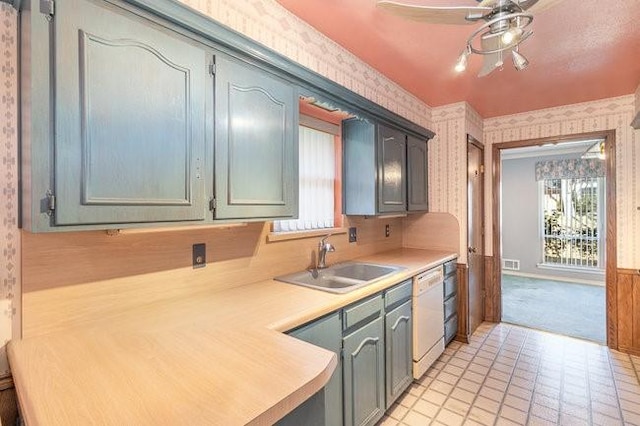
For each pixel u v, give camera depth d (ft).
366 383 5.66
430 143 10.72
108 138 3.24
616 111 9.69
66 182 2.98
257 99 4.82
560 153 18.21
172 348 3.23
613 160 9.73
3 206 3.27
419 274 7.45
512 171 19.74
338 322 5.03
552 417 6.43
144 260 4.47
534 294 15.39
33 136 2.81
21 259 3.42
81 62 3.06
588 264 17.57
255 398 2.35
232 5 4.95
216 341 3.39
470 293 10.44
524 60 5.01
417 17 4.56
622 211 9.57
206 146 4.15
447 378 7.90
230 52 4.44
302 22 6.03
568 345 9.79
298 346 3.26
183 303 4.73
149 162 3.56
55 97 2.91
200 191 4.07
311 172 7.61
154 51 3.60
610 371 8.26
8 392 3.29
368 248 9.30
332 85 6.12
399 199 8.79
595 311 12.89
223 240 5.47
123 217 3.37
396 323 6.63
